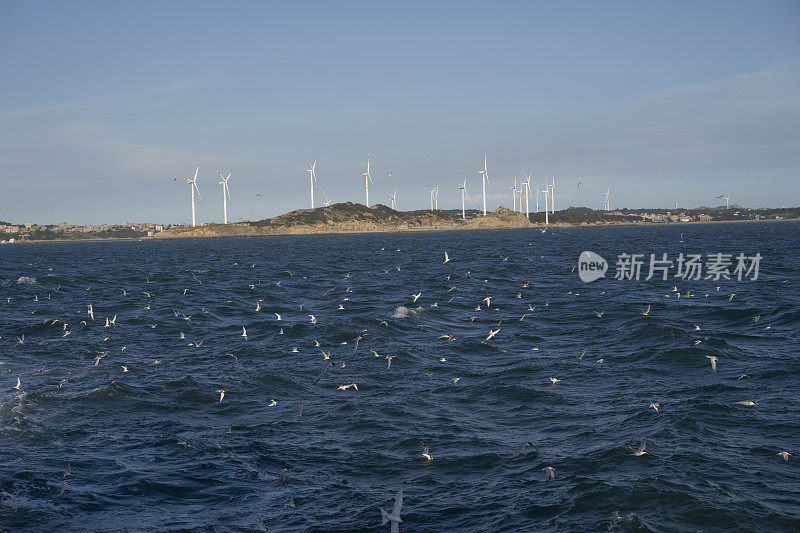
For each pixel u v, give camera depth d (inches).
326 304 3014.3
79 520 963.3
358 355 1895.9
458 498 1021.8
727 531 910.4
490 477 1088.8
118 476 1101.1
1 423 1325.0
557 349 1953.7
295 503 1013.2
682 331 2073.1
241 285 3895.2
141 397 1509.6
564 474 1083.3
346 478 1096.8
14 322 2524.6
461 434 1273.4
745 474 1064.2
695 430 1243.8
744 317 2380.7
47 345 2070.6
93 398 1486.2
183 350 2003.0
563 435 1256.8
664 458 1122.7
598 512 961.5
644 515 946.7
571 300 2933.1
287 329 2315.5
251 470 1125.7
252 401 1489.9
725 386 1521.9
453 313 2647.6
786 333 2078.0
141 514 981.8
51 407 1432.1
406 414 1386.6
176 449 1214.9
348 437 1268.5
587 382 1595.7
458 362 1812.3
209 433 1299.2
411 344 2050.9
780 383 1531.7
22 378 1669.5
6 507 989.8
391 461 1157.1
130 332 2299.5
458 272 4522.6
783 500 982.4
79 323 2469.2
